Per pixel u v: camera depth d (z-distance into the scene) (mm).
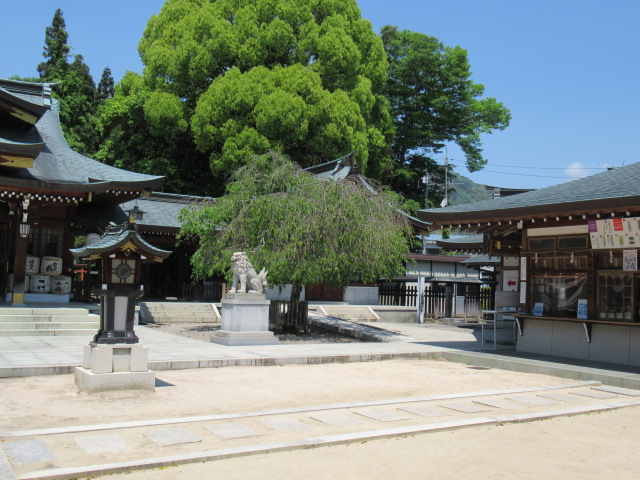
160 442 6301
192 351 13508
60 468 5355
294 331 19188
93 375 8844
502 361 13625
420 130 44031
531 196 15289
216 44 31281
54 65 45500
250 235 17016
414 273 31250
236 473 5496
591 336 13938
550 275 14906
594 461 6293
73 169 22766
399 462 5973
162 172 33156
